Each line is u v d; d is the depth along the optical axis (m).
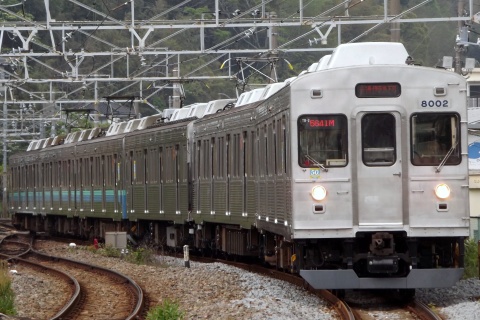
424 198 39.59
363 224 39.50
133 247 81.94
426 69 39.84
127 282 52.59
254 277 50.50
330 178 39.56
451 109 39.78
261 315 36.19
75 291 47.31
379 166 39.59
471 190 72.50
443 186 39.59
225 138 58.97
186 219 68.12
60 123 150.25
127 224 83.38
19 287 49.72
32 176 112.94
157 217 74.38
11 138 181.62
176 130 69.81
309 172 39.62
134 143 79.38
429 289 43.88
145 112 160.62
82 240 97.88
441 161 39.69
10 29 73.50
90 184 91.06
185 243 71.44
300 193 39.62
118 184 83.25
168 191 71.81
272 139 45.94
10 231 126.25
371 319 35.69
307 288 44.38
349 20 68.69
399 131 39.62
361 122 39.69
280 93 43.06
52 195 104.19
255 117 51.59
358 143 39.59
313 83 39.81
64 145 100.25
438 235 39.50
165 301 36.50
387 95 39.69
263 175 49.12
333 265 40.78
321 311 37.47
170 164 71.25
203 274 53.91
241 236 58.66
